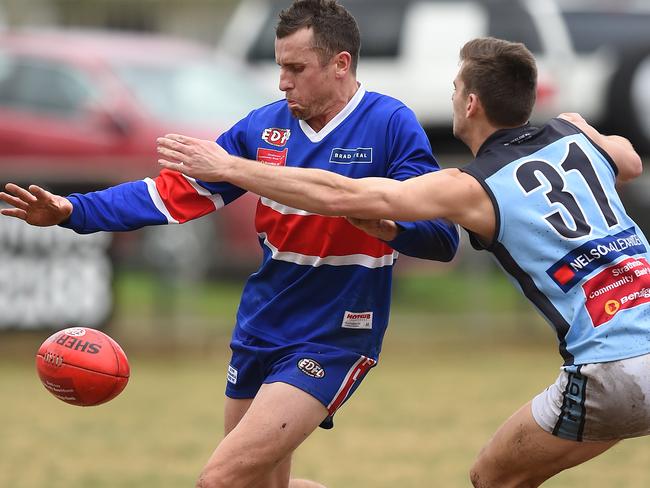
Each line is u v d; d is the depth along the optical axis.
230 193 17.78
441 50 54.78
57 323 39.03
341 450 28.33
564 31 54.94
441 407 33.38
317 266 17.28
